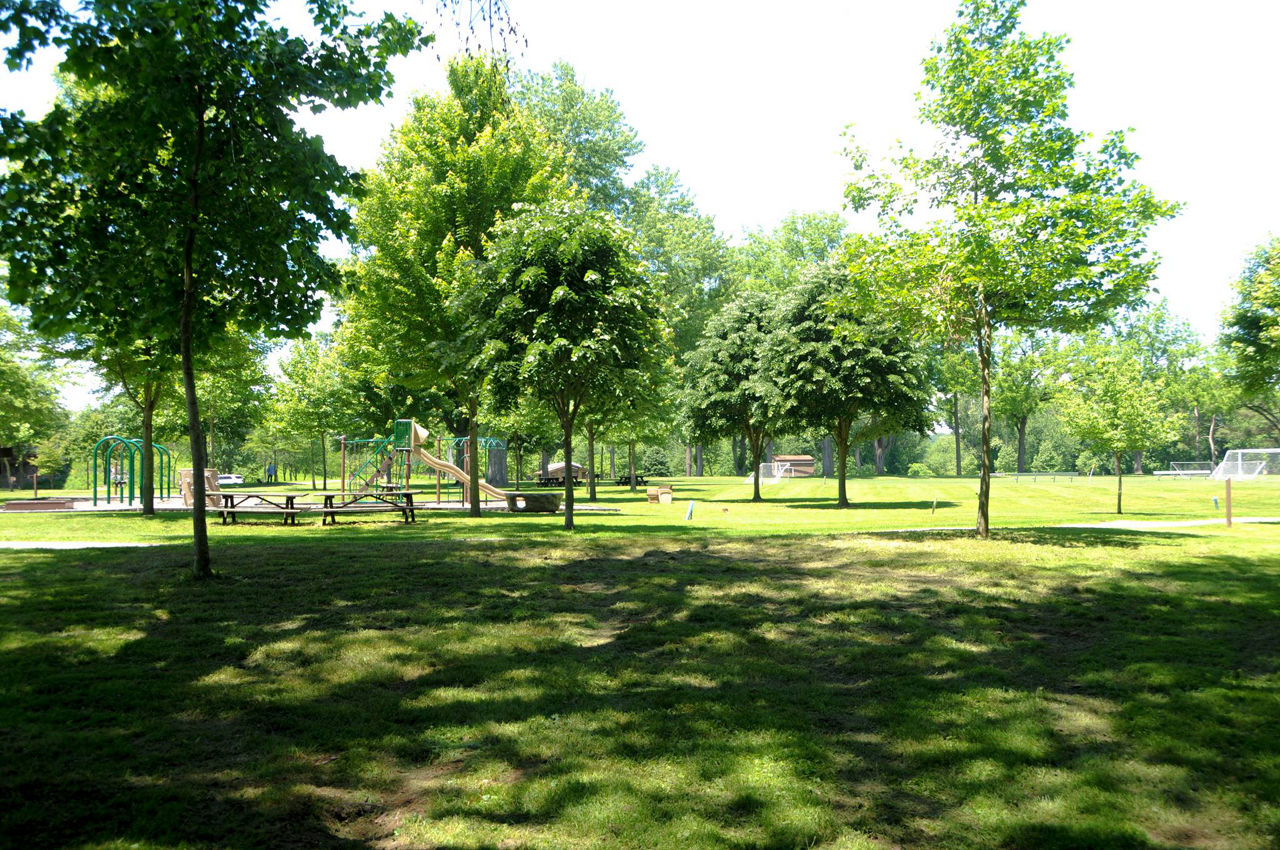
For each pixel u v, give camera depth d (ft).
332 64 30.91
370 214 75.51
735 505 114.52
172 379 73.97
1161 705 18.34
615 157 153.79
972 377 243.19
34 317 29.68
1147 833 12.57
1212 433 277.64
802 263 202.18
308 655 22.06
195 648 22.61
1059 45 47.19
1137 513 94.02
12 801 12.87
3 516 74.08
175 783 13.88
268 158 30.60
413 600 29.35
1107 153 45.83
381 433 160.04
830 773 14.61
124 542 48.75
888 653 22.72
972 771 14.80
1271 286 71.31
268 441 195.93
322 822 12.75
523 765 14.99
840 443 111.86
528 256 56.08
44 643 22.68
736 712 17.74
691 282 179.52
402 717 17.46
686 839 12.13
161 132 30.04
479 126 78.95
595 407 64.75
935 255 45.19
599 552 43.21
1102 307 47.34
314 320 35.19
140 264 30.63
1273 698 18.60
